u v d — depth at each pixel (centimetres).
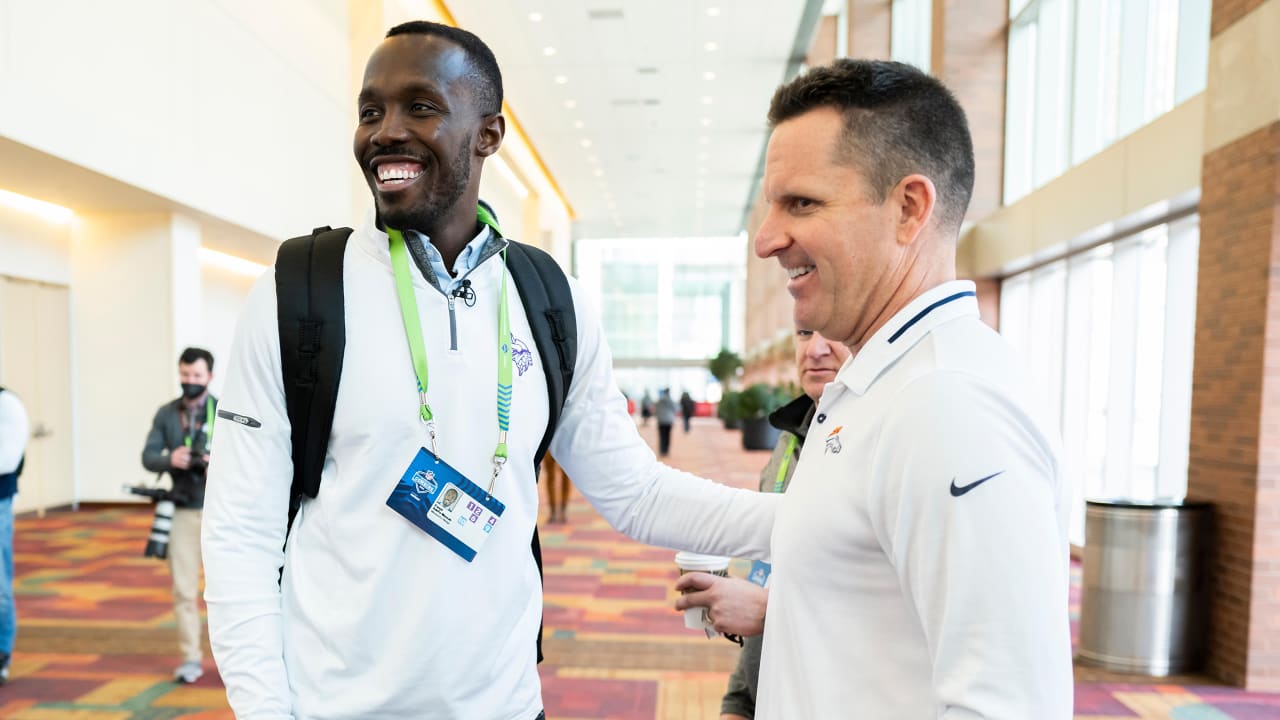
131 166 621
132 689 334
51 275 743
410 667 93
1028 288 730
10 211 696
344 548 94
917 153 74
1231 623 346
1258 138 328
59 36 549
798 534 76
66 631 411
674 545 122
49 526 695
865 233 75
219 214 739
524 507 105
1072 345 640
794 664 77
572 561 595
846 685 71
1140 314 550
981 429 63
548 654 388
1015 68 771
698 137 1734
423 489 94
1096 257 605
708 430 2292
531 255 115
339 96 984
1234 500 346
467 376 99
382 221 100
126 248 761
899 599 70
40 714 309
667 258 3791
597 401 119
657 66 1304
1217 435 357
